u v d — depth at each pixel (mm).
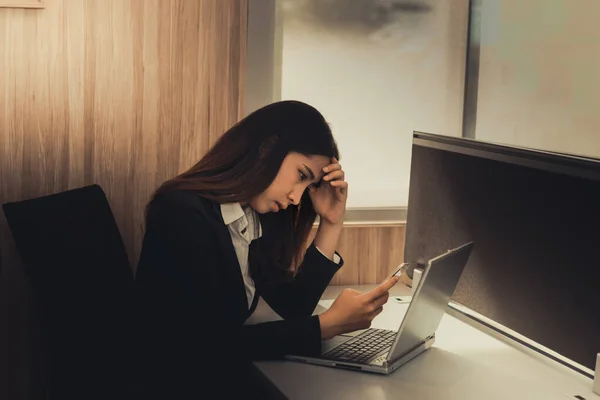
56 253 1914
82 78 2400
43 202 1985
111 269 2133
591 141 2729
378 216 2652
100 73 2410
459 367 1833
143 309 1875
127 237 2500
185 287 1842
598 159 1656
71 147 2422
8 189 2404
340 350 1869
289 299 2139
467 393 1677
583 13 2664
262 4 2479
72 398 1803
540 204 1818
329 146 1965
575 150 2729
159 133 2471
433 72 2643
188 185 1908
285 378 1727
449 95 2664
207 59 2467
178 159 2496
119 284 2146
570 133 2721
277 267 2104
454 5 2623
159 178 2490
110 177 2459
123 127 2447
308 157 1930
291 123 1926
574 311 1742
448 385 1717
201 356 1828
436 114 2666
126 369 1914
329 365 1800
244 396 1867
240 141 1936
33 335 2480
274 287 2139
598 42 2686
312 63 2559
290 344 1839
